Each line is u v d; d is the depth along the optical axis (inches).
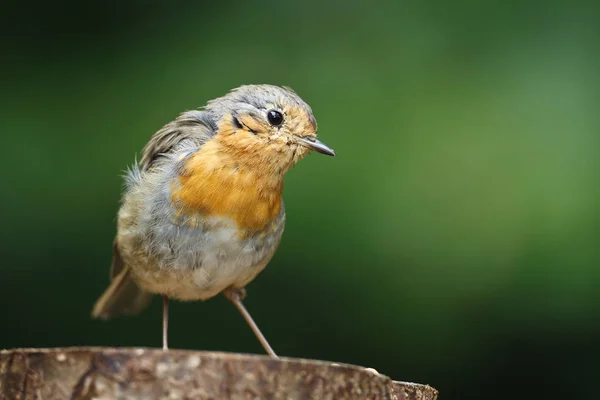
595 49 570.9
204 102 566.9
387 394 290.8
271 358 265.7
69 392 264.5
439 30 586.9
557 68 569.0
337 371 273.1
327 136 565.6
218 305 595.5
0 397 272.8
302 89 577.9
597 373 588.7
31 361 269.7
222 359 263.1
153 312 596.7
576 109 558.9
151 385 261.3
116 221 474.3
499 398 589.3
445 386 589.6
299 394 266.8
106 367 262.7
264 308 586.2
